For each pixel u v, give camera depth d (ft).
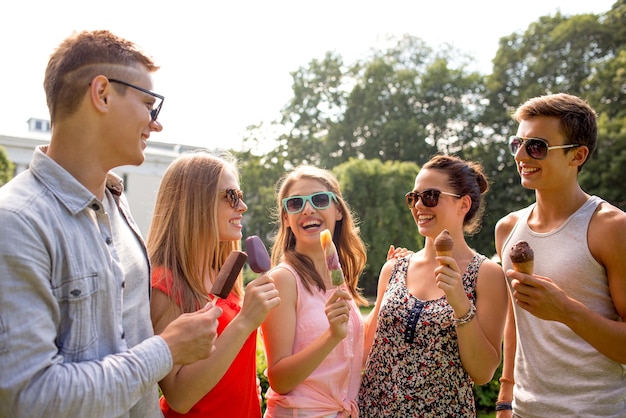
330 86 135.74
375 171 93.91
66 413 4.82
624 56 87.81
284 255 9.75
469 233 10.48
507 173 105.70
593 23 99.40
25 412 4.71
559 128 8.21
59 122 5.78
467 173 9.59
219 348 6.55
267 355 8.76
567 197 8.50
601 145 83.92
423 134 119.85
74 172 5.81
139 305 6.42
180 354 5.82
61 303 5.32
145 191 119.14
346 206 10.56
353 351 9.08
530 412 8.59
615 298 7.88
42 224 5.17
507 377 9.95
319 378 8.49
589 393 8.00
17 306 4.83
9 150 110.93
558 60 103.76
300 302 8.91
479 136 120.57
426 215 9.46
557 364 8.29
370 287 92.58
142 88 5.98
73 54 5.71
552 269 8.37
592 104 91.40
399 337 8.87
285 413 8.42
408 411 8.52
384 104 128.16
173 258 7.72
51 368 4.87
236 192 8.40
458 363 8.58
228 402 7.40
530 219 9.16
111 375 5.15
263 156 132.87
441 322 8.56
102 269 5.66
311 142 132.36
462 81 125.08
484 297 8.83
